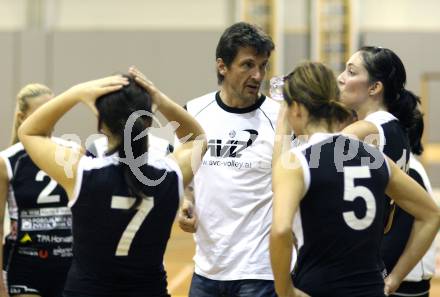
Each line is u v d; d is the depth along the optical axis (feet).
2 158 33.06
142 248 24.93
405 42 123.54
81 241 24.89
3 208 33.14
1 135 126.82
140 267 24.97
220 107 35.50
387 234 33.40
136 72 25.49
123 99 24.32
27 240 33.50
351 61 32.42
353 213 23.98
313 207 23.88
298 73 24.95
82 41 127.03
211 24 127.13
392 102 32.50
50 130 26.00
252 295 33.83
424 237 26.48
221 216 34.40
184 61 126.62
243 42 33.81
